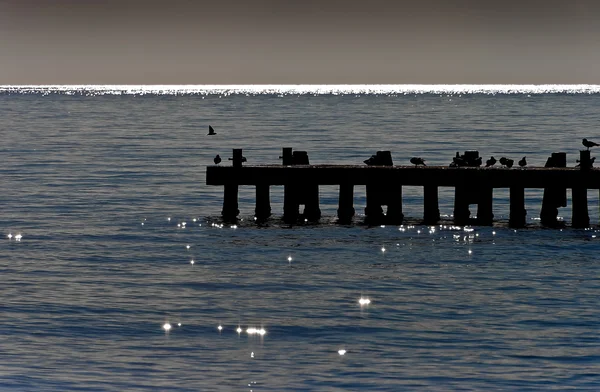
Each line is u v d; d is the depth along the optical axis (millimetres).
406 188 107875
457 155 82938
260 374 46906
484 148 158375
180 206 95188
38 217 88375
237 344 51000
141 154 149250
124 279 64312
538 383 45781
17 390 44562
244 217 85812
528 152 150875
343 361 48562
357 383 45812
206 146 165250
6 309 56438
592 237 76625
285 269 67312
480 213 78312
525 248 73250
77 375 46531
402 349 50250
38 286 62031
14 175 119438
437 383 45812
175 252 72938
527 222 82938
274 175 79250
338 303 58469
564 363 48281
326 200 100188
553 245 74188
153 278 64625
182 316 55750
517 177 76750
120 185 110688
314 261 69750
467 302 58562
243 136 190750
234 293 60844
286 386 45500
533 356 49188
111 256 71625
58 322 54250
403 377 46562
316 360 48750
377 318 55344
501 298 59500
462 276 65188
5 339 51188
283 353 49750
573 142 169500
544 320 54875
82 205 95500
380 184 78562
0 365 47500
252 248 74000
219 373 47031
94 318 55094
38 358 48625
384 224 80375
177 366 47906
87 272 66312
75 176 118688
